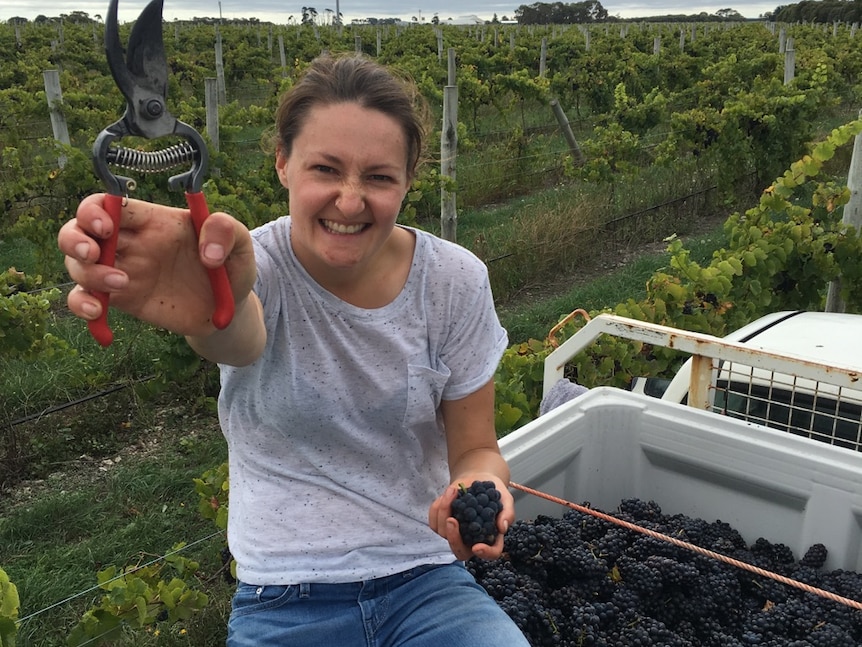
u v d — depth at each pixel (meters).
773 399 3.37
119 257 1.30
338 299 1.67
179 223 1.32
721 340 2.95
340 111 1.52
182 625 4.05
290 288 1.66
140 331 7.21
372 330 1.69
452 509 1.65
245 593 1.76
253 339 1.54
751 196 12.61
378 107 1.53
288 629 1.69
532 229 9.71
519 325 7.92
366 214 1.56
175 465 5.79
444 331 1.78
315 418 1.71
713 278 5.27
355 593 1.72
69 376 6.66
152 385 6.14
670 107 16.97
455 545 1.65
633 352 4.68
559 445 2.87
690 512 2.96
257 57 24.59
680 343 3.01
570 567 2.62
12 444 5.75
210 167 8.95
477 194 12.70
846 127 5.79
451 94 8.47
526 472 2.76
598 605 2.55
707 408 3.11
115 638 3.39
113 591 3.36
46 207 9.23
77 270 1.21
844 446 3.22
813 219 6.10
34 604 4.36
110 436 6.13
